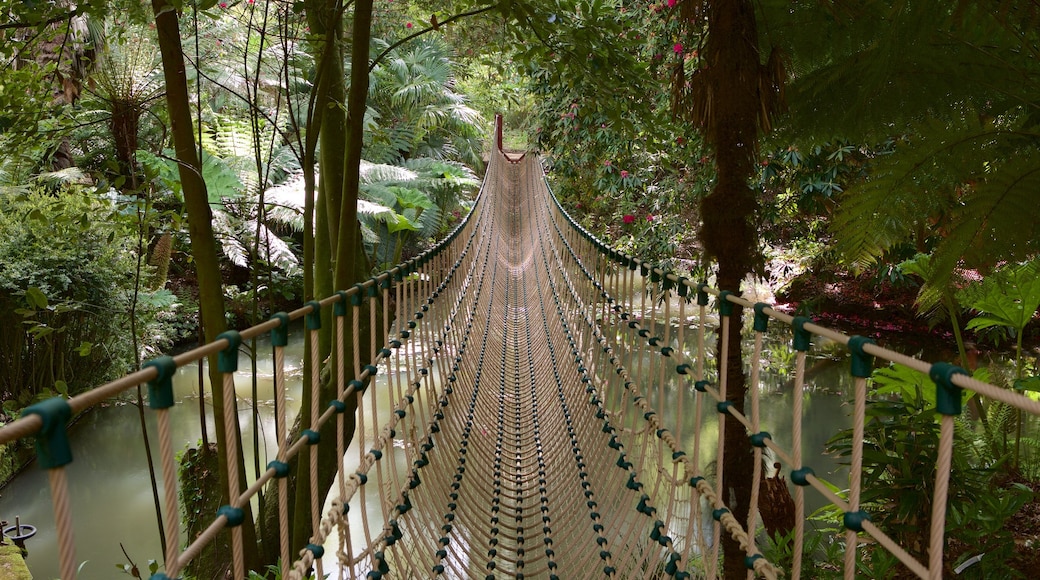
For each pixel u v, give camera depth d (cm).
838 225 244
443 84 1388
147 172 315
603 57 390
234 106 1027
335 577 381
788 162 493
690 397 659
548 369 514
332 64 388
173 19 276
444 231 1391
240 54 855
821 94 279
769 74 241
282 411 160
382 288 270
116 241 626
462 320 520
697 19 254
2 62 347
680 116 280
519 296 800
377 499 489
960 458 281
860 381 114
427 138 1485
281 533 161
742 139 239
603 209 822
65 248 596
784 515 340
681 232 594
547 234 856
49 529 487
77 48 400
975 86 250
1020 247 208
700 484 198
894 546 105
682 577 209
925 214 229
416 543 258
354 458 556
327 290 392
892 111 262
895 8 217
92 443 617
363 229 1019
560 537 302
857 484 116
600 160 670
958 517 252
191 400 723
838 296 800
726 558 258
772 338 821
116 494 532
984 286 333
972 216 212
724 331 184
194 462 411
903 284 573
